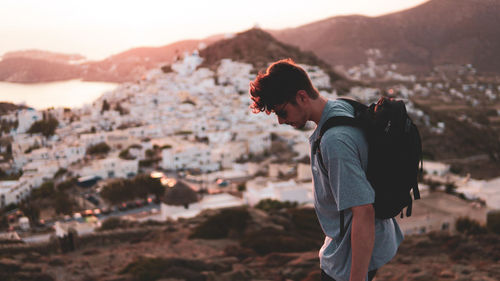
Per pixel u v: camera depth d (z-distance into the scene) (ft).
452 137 184.65
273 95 5.61
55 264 30.12
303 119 5.81
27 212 150.71
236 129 315.99
